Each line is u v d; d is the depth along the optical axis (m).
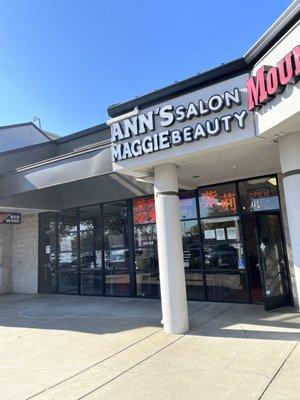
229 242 10.06
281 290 9.03
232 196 10.09
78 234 13.26
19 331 8.25
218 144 6.48
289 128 5.97
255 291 9.95
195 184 10.48
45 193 13.30
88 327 8.18
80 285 13.05
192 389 4.59
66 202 13.45
